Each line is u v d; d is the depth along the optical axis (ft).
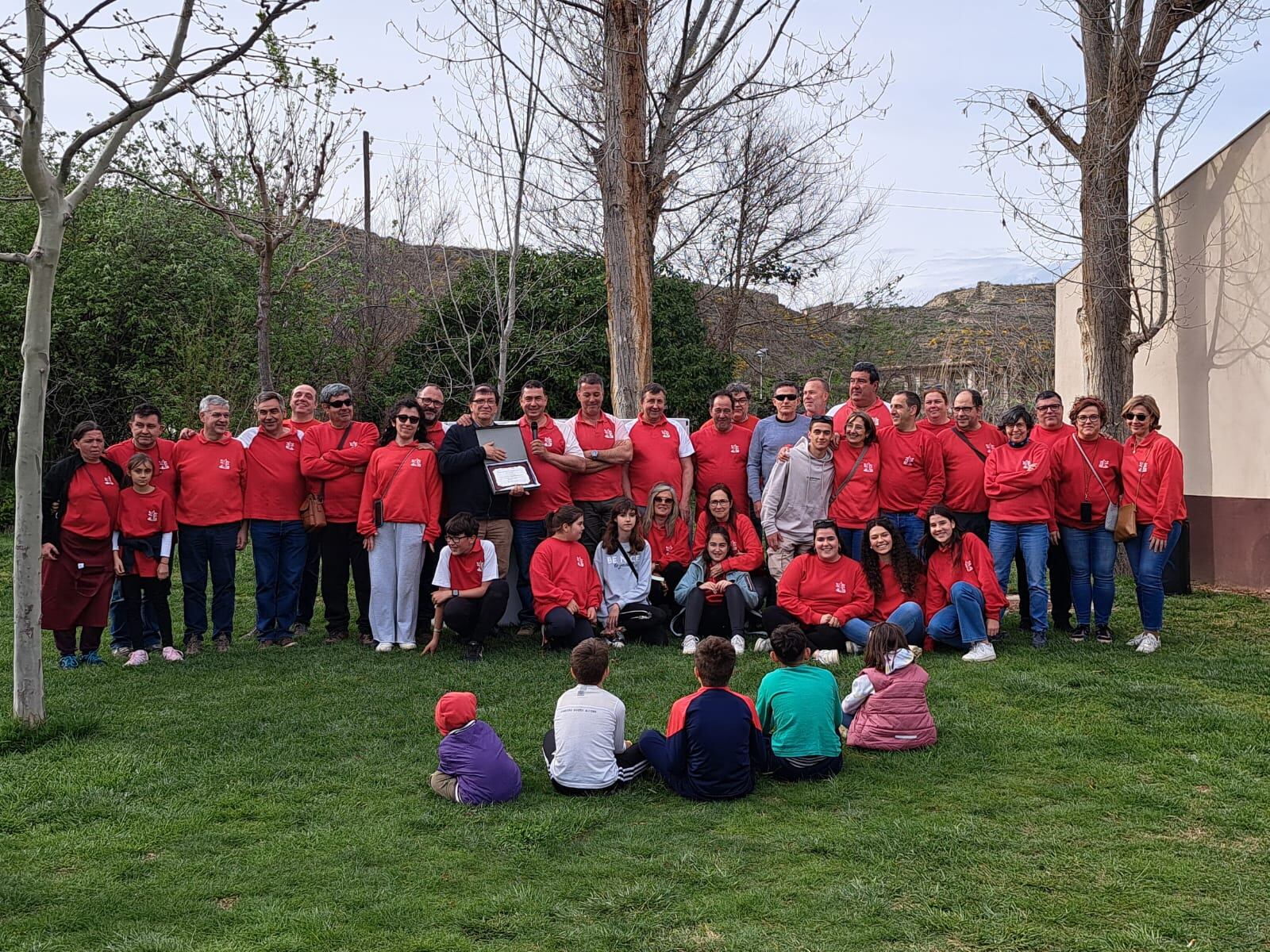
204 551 26.48
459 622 25.27
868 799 16.57
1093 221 39.17
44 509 24.41
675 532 28.17
